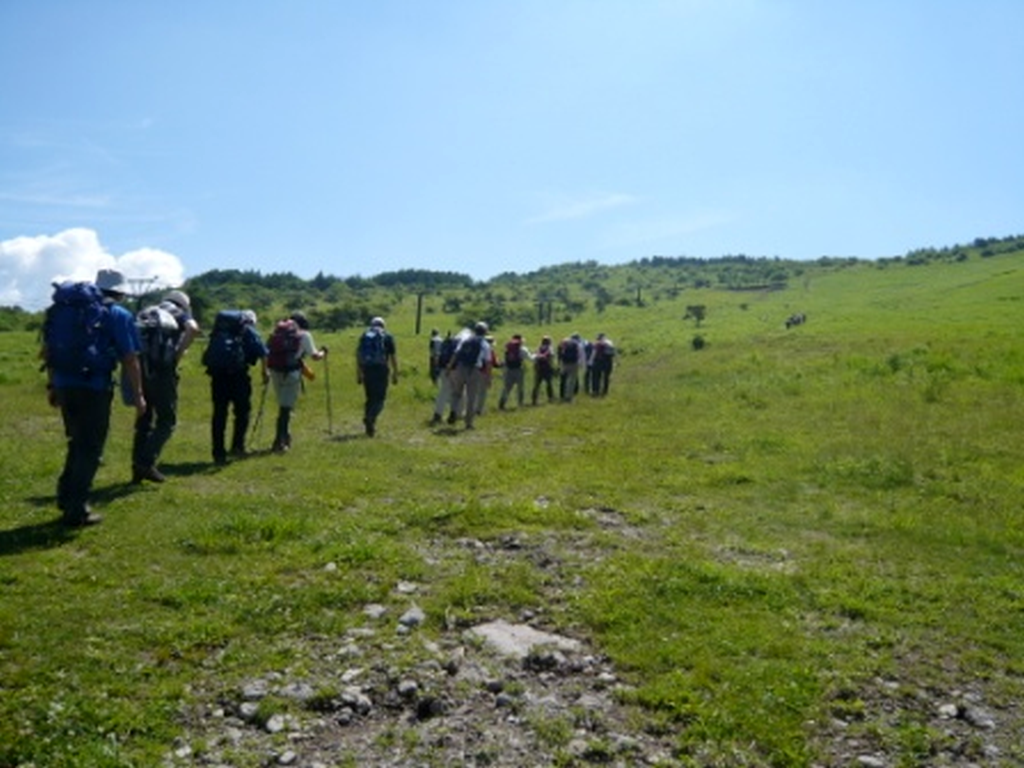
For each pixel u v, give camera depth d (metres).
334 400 21.42
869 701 5.19
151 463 9.67
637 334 63.12
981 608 6.78
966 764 4.59
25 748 4.17
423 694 4.93
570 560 7.44
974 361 25.22
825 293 120.88
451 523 8.45
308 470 10.93
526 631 5.93
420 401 21.73
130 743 4.33
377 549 7.32
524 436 15.57
